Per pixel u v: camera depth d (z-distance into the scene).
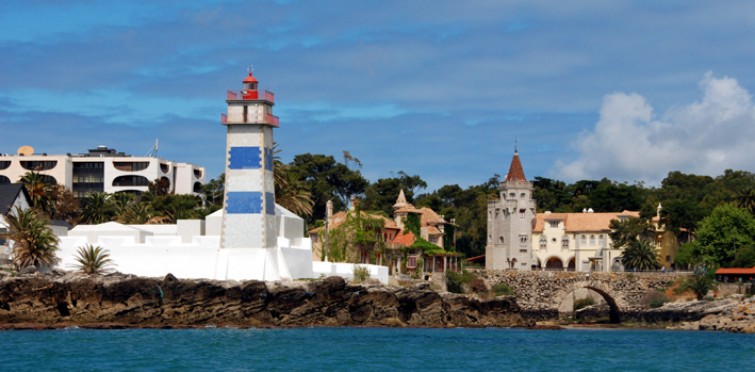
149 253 153.75
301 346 118.81
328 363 104.94
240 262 152.38
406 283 177.38
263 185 154.00
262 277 151.00
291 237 167.75
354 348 118.62
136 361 102.75
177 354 108.81
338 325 150.12
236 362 103.94
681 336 161.62
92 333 129.25
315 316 148.25
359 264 169.00
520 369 105.56
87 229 163.50
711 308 192.12
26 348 111.44
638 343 142.62
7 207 176.38
